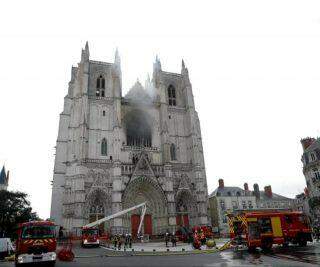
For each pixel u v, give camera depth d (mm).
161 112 86000
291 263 22906
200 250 38938
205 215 76625
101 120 79688
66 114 84562
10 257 37312
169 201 74000
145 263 27312
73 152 74125
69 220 66062
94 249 48500
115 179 71188
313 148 75250
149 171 75875
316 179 73500
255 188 115562
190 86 93625
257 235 34750
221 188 112812
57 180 76375
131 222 72250
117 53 87500
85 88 79500
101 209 70500
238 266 22781
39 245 26719
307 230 37344
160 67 93125
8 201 89062
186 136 88625
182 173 81812
